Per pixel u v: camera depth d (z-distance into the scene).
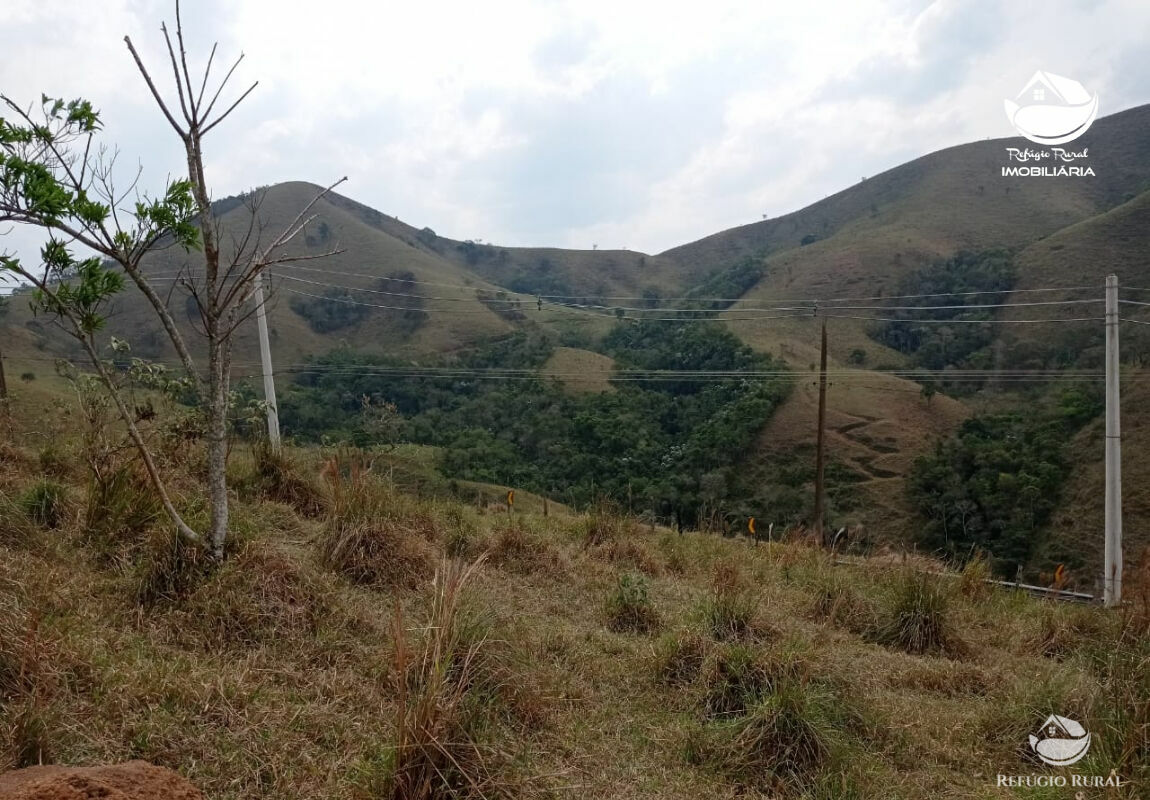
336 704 3.77
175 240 4.34
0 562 4.12
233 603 4.33
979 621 8.21
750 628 6.12
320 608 4.74
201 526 5.11
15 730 2.67
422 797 2.94
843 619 7.37
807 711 4.27
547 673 4.77
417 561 6.23
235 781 2.93
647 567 9.15
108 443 5.90
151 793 2.27
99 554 4.91
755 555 10.97
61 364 6.67
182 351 4.56
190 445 7.54
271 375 14.70
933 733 4.84
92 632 3.77
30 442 7.52
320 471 8.62
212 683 3.54
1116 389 12.78
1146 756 3.65
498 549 7.93
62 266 3.89
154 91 4.10
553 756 3.83
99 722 3.00
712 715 4.69
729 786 3.90
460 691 3.54
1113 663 4.68
